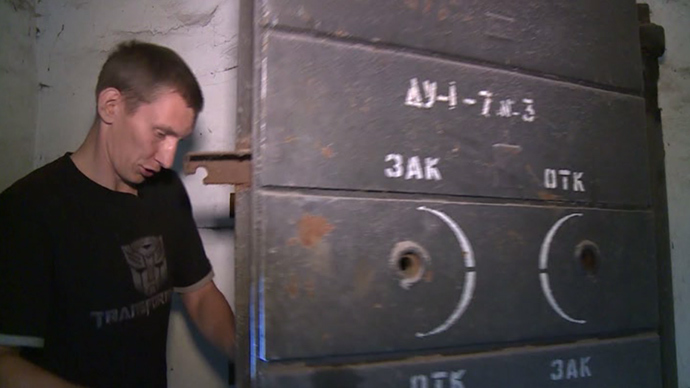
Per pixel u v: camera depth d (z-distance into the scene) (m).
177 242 0.89
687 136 0.92
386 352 0.56
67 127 1.03
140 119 0.72
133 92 0.71
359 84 0.56
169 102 0.72
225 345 0.86
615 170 0.73
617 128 0.73
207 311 0.89
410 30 0.59
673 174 0.91
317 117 0.54
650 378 0.72
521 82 0.66
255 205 0.52
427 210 0.59
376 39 0.57
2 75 0.95
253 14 0.53
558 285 0.66
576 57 0.70
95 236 0.74
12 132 0.97
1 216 0.68
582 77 0.71
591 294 0.68
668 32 0.92
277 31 0.53
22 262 0.66
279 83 0.53
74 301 0.72
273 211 0.52
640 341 0.72
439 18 0.61
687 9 0.94
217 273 0.99
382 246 0.56
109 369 0.75
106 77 0.73
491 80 0.64
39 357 0.71
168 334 1.00
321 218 0.54
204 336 0.92
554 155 0.68
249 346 0.52
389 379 0.55
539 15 0.68
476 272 0.61
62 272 0.70
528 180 0.65
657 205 0.84
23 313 0.64
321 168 0.54
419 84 0.59
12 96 0.97
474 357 0.60
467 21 0.63
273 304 0.51
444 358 0.58
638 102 0.76
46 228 0.69
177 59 0.76
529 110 0.66
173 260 0.89
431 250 0.58
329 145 0.55
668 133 0.91
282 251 0.52
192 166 0.55
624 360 0.70
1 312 0.64
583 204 0.69
